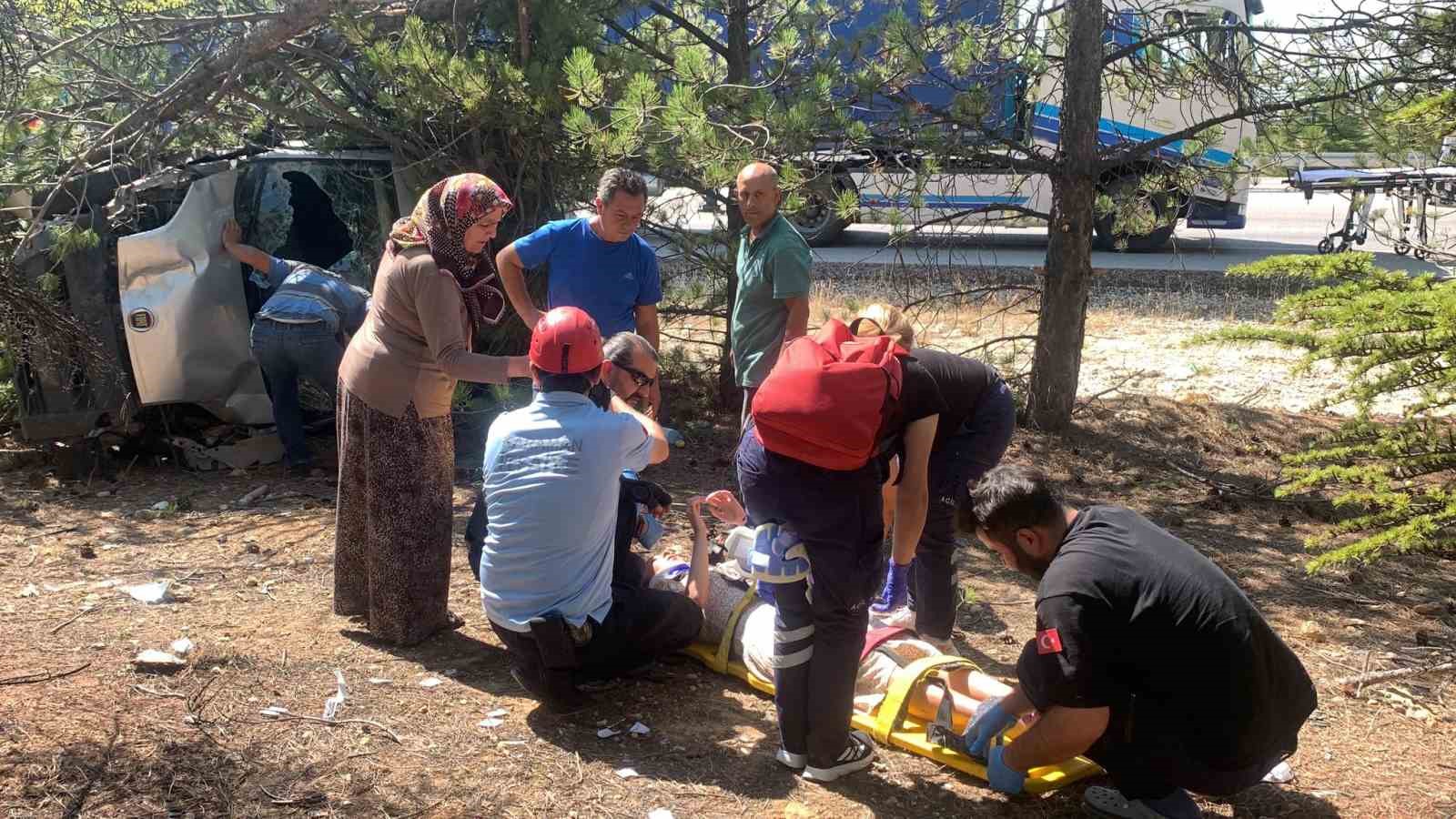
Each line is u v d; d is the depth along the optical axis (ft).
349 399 13.61
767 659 12.90
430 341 12.81
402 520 13.64
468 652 13.94
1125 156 23.48
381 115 25.26
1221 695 9.68
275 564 16.71
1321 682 13.87
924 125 22.72
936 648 13.76
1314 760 12.03
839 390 10.32
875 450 10.67
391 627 13.92
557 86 21.89
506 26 23.44
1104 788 10.91
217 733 11.59
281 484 20.98
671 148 20.67
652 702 12.87
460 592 15.87
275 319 20.26
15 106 22.91
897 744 11.92
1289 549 18.95
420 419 13.48
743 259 16.89
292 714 12.10
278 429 21.43
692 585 13.41
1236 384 29.50
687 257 25.81
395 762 11.28
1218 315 37.76
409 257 12.84
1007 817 10.81
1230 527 20.08
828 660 10.91
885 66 22.66
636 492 13.41
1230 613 9.62
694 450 23.98
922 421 11.60
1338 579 17.53
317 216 25.66
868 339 10.95
